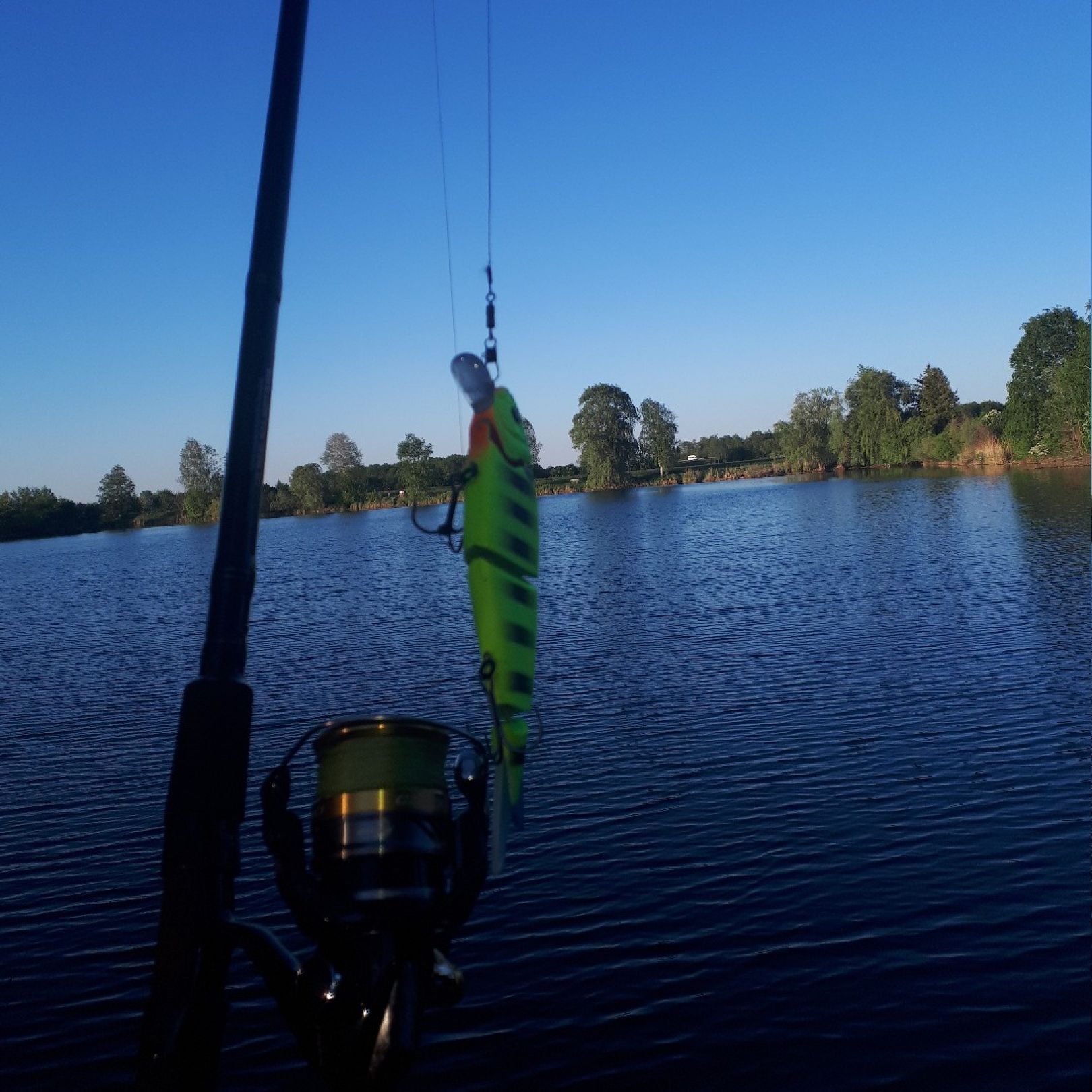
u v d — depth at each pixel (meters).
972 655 24.61
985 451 123.75
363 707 24.08
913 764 16.78
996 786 15.50
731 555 53.81
